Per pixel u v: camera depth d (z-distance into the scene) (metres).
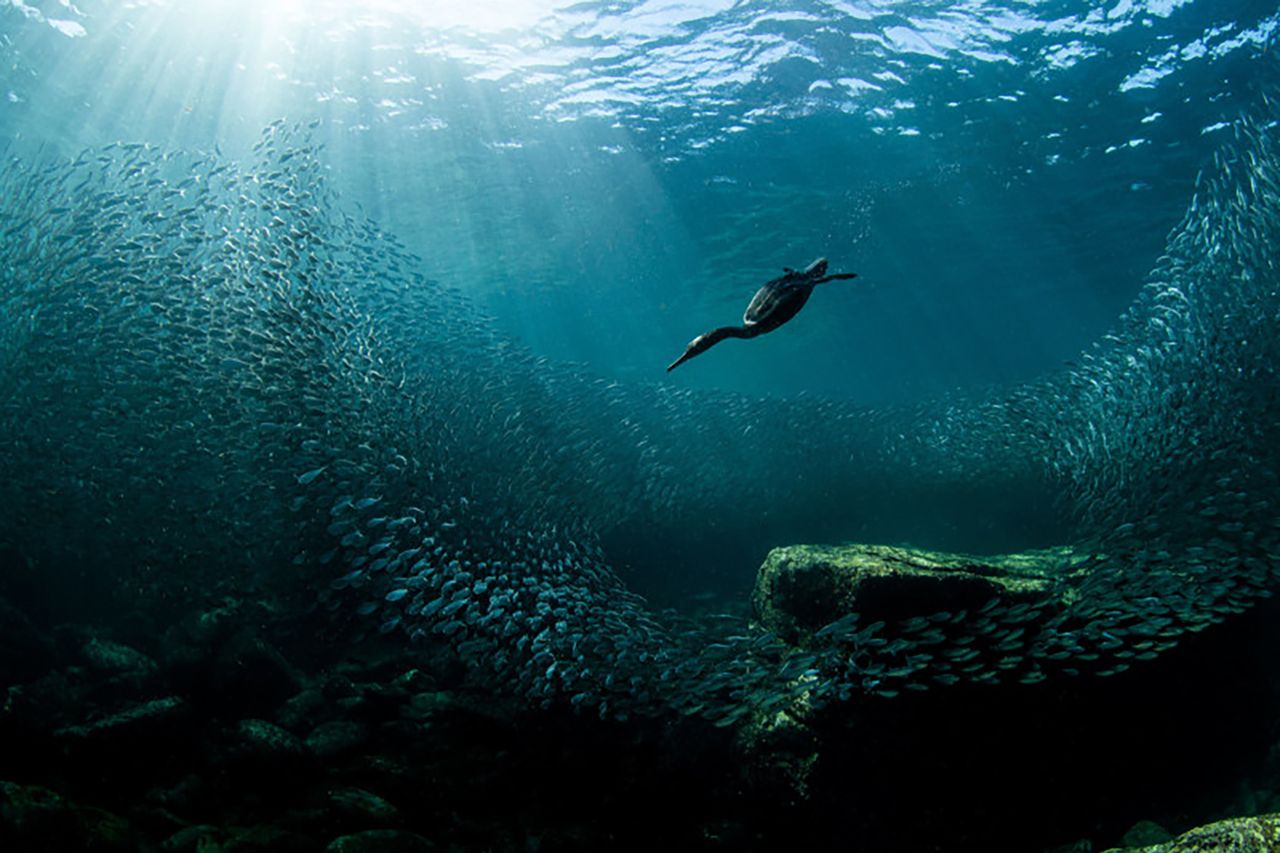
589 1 14.30
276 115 17.69
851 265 30.45
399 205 23.97
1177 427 10.55
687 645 7.54
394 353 11.48
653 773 6.84
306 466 8.58
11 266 9.84
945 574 6.76
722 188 22.41
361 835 5.20
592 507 13.66
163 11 14.37
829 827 5.98
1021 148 19.33
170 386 8.70
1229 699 7.24
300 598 9.17
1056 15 14.27
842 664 6.41
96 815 4.93
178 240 9.91
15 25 14.72
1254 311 11.83
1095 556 8.04
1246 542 8.35
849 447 18.23
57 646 7.49
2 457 8.36
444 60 15.96
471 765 6.64
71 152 19.97
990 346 53.56
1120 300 37.62
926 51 15.46
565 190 22.77
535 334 52.34
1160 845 3.81
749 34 15.17
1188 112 17.31
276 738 6.13
